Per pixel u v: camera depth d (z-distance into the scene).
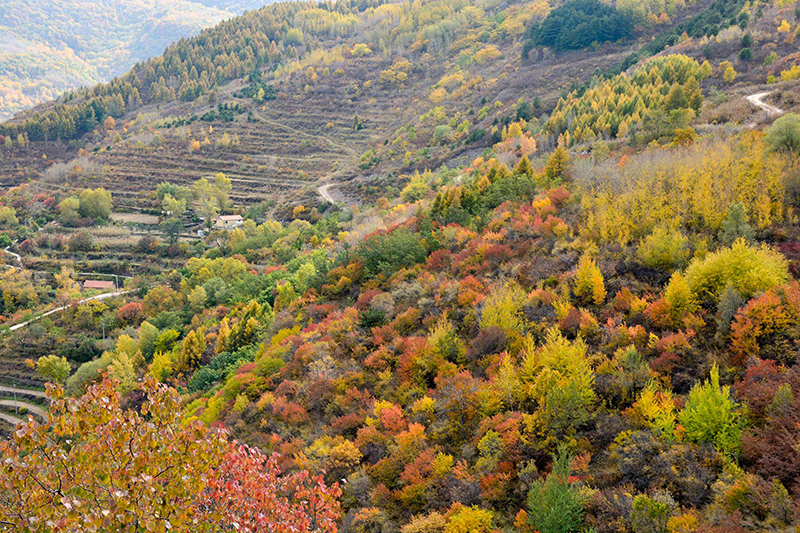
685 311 33.03
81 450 11.33
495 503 26.39
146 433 12.32
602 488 24.59
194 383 58.78
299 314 59.91
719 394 24.39
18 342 97.12
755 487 20.59
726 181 43.66
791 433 21.78
